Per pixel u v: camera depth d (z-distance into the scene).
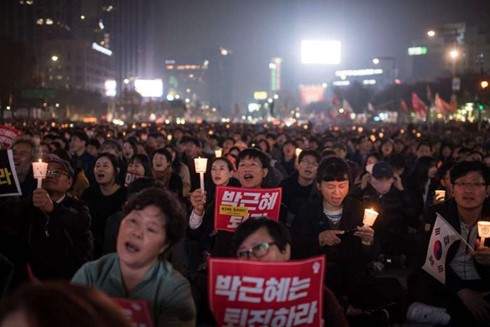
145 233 3.40
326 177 5.90
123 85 175.62
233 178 8.45
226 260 3.29
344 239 5.86
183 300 3.51
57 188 6.06
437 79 84.75
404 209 9.21
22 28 133.38
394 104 93.44
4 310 1.81
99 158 7.70
